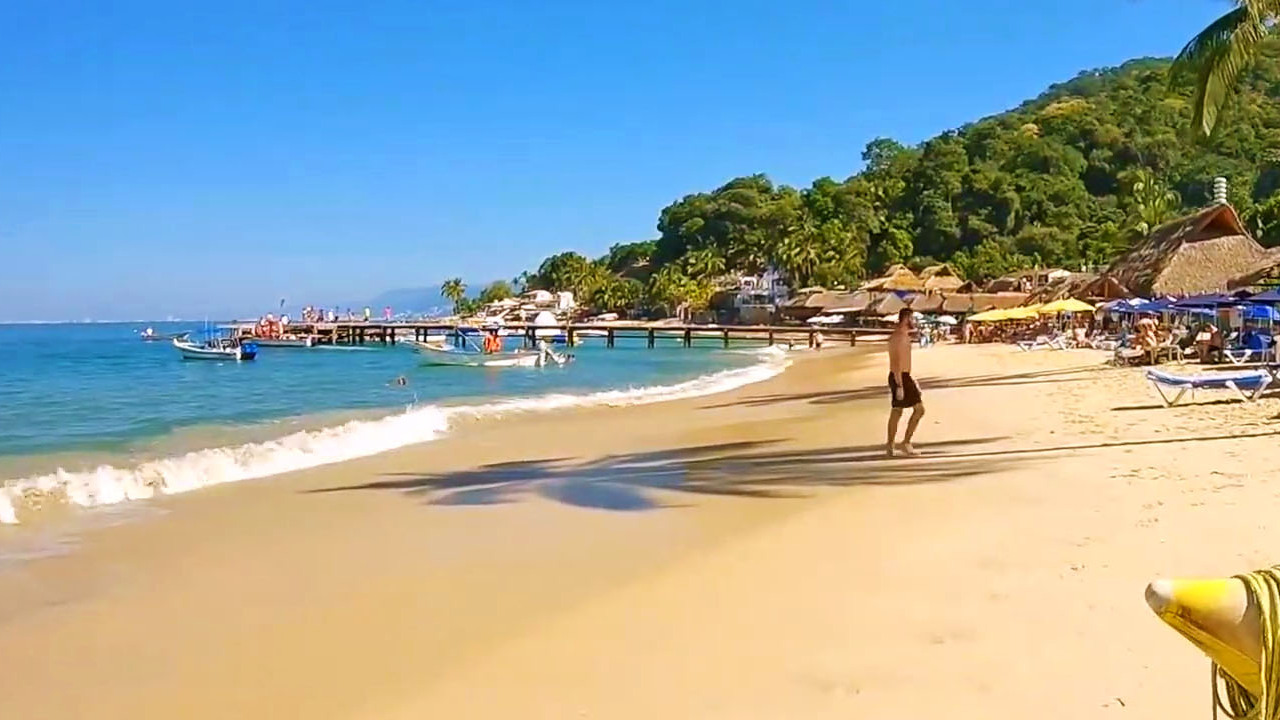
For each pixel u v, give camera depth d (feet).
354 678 18.31
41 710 17.21
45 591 24.73
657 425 64.08
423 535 30.86
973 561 23.44
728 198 498.28
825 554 25.50
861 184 443.32
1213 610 6.41
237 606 23.25
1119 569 21.57
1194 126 70.18
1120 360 100.22
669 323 411.13
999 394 74.33
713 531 29.81
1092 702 14.84
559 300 515.50
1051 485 32.96
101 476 41.55
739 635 19.35
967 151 445.78
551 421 67.10
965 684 15.94
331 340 291.38
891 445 43.60
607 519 32.73
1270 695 6.30
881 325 286.87
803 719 15.17
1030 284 267.59
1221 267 132.87
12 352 252.01
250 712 16.94
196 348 203.31
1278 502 27.20
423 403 84.89
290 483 41.19
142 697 17.71
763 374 129.49
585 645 19.40
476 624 21.29
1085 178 411.95
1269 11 59.93
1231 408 52.80
